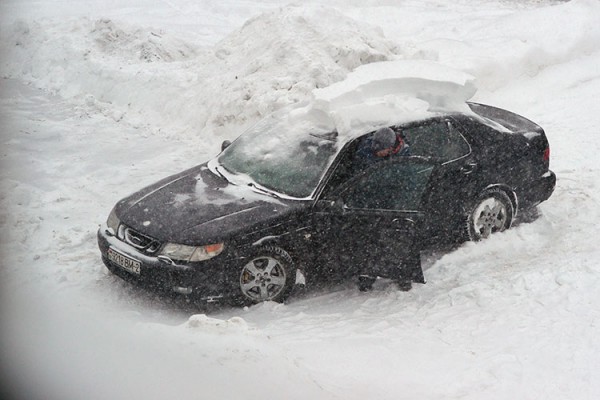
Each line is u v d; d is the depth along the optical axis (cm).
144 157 1147
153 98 1352
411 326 660
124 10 2086
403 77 810
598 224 853
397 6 2031
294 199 721
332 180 722
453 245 799
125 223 734
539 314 661
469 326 651
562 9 1562
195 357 488
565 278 716
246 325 575
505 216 821
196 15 2036
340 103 778
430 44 1430
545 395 527
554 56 1425
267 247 696
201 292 686
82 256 825
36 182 1038
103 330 544
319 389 482
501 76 1350
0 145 1178
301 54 1215
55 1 2205
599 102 1270
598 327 625
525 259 786
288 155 768
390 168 740
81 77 1493
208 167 816
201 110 1252
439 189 764
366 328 656
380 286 758
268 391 451
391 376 552
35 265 798
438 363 581
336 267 724
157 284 691
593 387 536
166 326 567
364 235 723
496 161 805
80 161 1120
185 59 1596
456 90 810
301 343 611
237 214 708
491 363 578
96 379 434
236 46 1355
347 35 1258
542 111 1259
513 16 1599
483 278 746
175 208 732
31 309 665
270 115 856
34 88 1516
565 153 1071
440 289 739
